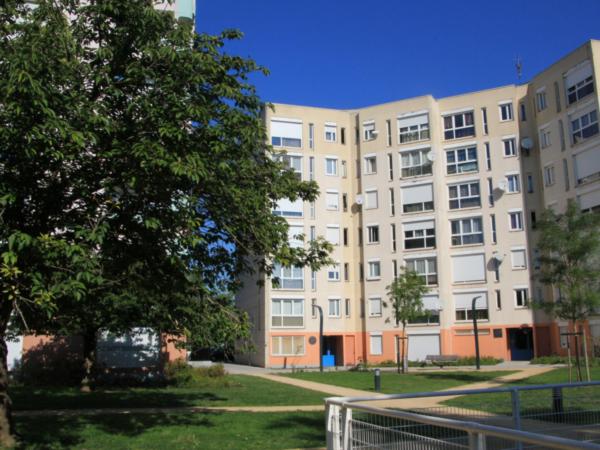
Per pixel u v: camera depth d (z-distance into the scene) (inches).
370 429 221.0
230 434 454.6
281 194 485.1
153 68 413.1
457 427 173.8
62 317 538.3
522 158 1742.1
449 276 1781.5
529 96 1758.1
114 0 407.8
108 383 968.3
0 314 403.9
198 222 395.2
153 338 1046.4
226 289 489.7
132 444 414.3
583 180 1533.0
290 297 1796.3
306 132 1915.6
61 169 389.1
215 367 1059.3
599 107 1489.9
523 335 1710.1
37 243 330.3
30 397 732.0
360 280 1879.9
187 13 1074.7
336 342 1866.4
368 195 1909.4
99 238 343.6
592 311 836.6
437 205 1806.1
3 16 410.0
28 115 335.9
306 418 546.6
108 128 366.0
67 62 386.0
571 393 352.5
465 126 1845.5
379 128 1925.4
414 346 1761.8
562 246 837.8
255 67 457.4
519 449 219.5
